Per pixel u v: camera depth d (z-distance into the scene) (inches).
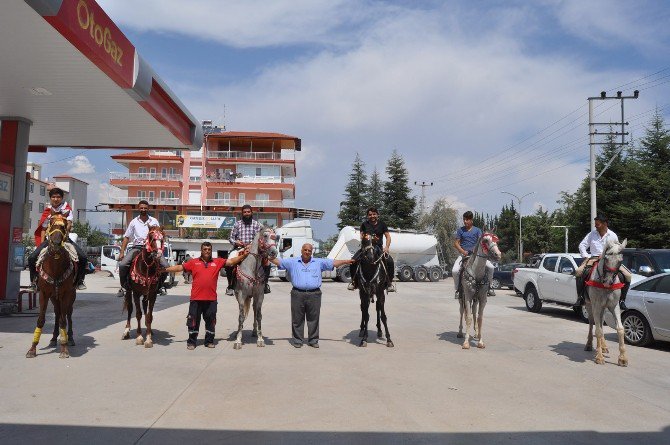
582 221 1589.6
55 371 288.8
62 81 443.8
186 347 369.7
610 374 307.6
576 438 198.4
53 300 326.6
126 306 394.3
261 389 258.7
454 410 230.2
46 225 343.3
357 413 223.3
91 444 183.3
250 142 2314.2
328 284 1230.9
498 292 1076.5
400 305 721.0
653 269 518.3
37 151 748.0
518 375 299.0
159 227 378.0
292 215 2220.7
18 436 189.9
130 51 445.1
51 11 308.5
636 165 1471.5
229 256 402.0
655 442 195.9
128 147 724.7
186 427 202.4
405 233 1419.8
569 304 586.2
